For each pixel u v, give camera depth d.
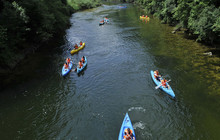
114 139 12.03
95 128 12.98
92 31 39.31
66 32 39.34
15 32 23.16
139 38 31.88
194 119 12.95
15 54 23.17
